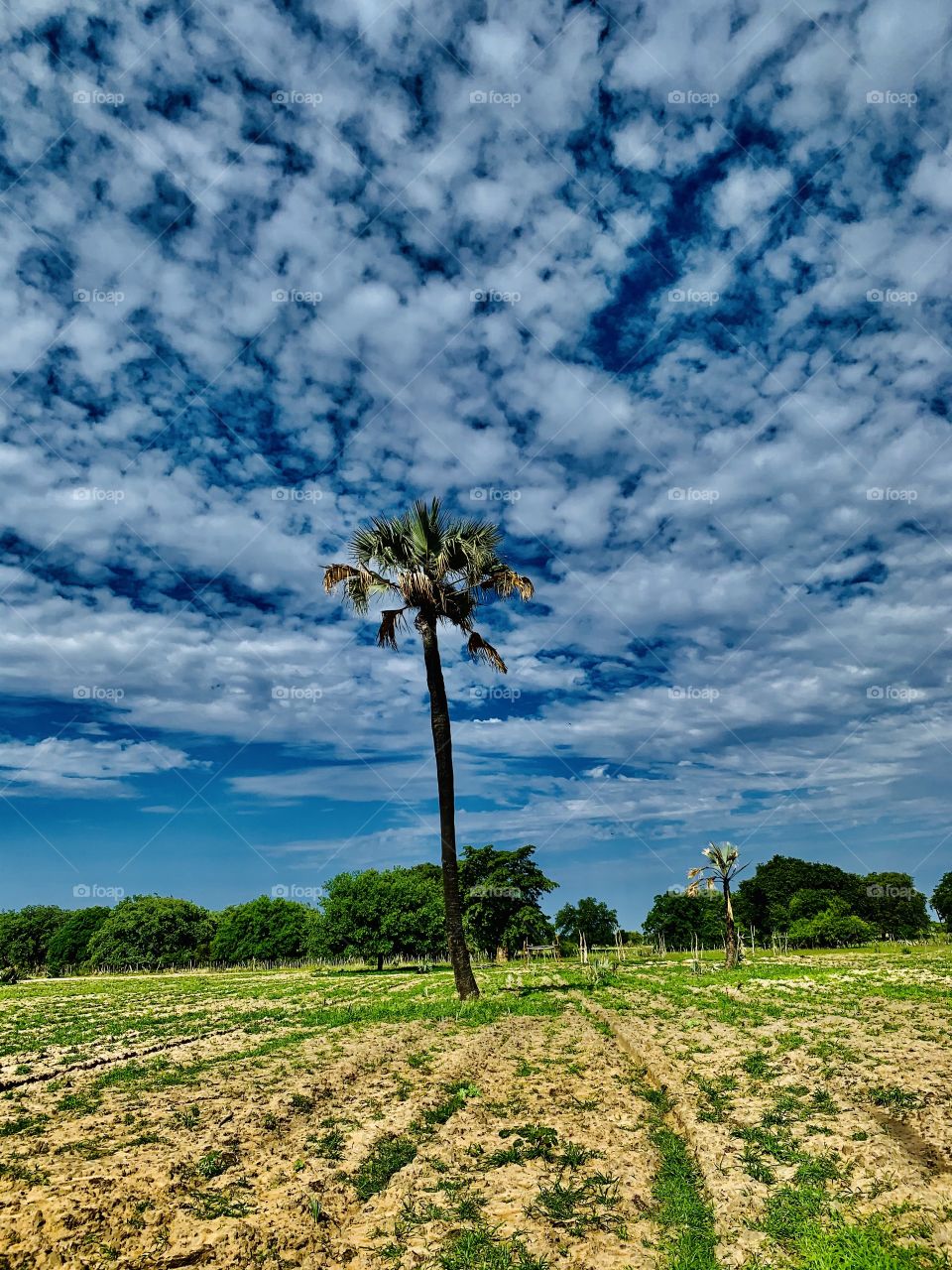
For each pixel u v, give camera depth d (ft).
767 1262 21.17
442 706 85.20
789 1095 36.58
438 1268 21.44
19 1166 27.12
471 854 233.55
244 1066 48.01
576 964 185.68
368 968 211.20
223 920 271.69
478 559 86.07
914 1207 23.16
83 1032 71.51
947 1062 42.22
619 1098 39.45
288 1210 24.07
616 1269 21.22
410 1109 36.37
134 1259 20.77
